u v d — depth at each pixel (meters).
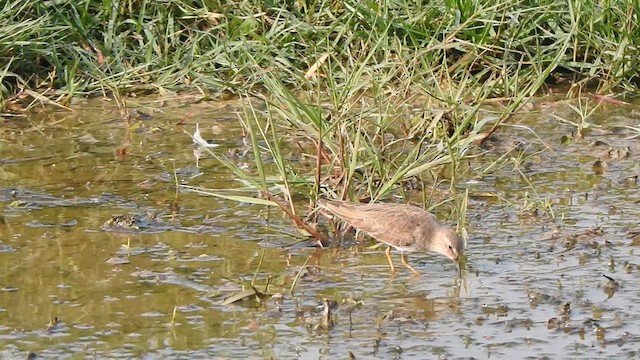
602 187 13.57
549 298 10.55
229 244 11.89
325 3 17.66
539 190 13.50
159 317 10.15
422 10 17.50
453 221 12.46
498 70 17.20
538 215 12.66
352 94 13.94
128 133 15.81
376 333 9.87
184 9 17.70
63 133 15.79
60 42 17.38
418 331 9.91
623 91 17.42
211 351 9.49
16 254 11.59
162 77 17.41
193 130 15.90
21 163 14.59
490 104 16.72
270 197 11.98
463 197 12.44
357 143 12.14
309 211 12.47
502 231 12.21
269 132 15.51
